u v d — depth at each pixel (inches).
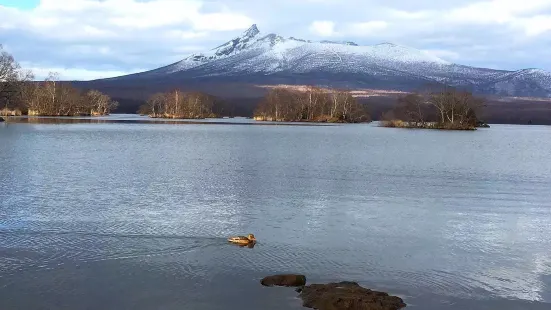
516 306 673.6
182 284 714.8
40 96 7519.7
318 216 1136.2
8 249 848.9
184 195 1355.8
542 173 1982.0
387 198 1373.0
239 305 650.2
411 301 679.1
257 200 1302.9
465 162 2364.7
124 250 855.7
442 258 855.7
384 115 7672.2
